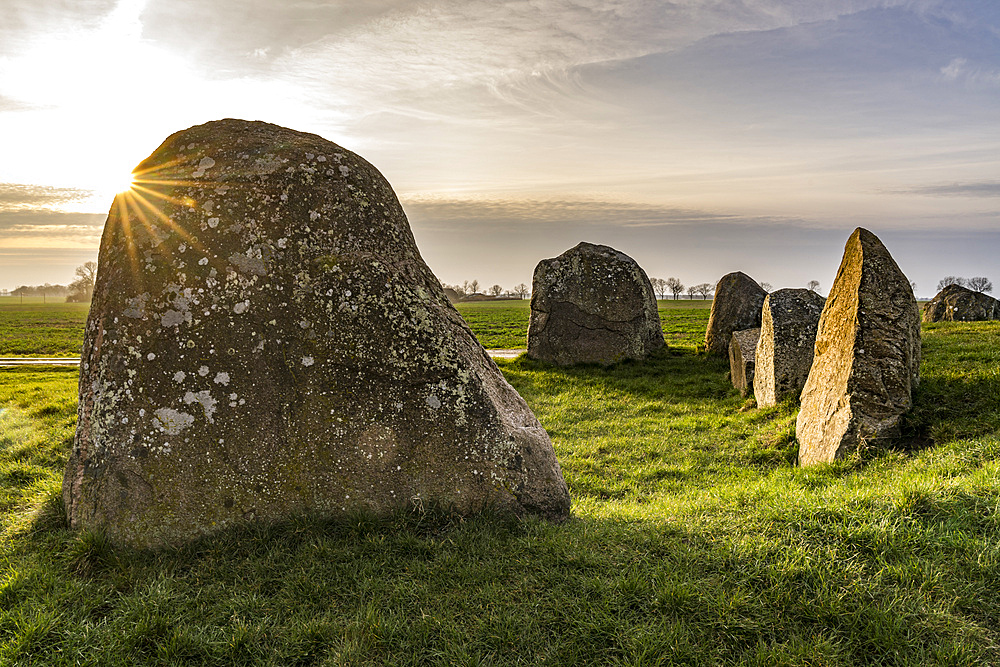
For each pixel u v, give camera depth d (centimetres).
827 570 518
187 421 604
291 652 446
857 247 1045
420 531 605
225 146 680
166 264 635
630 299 2159
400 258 683
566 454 1190
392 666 433
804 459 1058
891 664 431
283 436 614
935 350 1475
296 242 649
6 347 3750
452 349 652
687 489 966
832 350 1052
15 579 520
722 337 2134
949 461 794
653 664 429
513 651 446
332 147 707
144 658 445
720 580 519
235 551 571
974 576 509
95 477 601
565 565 548
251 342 623
